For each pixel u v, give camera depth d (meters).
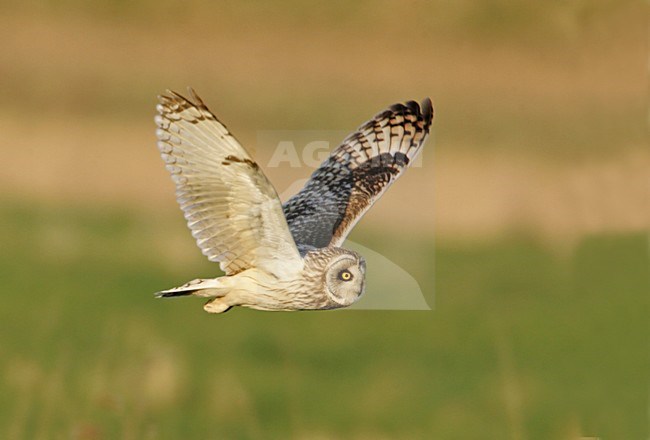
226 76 47.88
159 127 13.02
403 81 48.38
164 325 26.86
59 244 32.09
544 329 28.38
